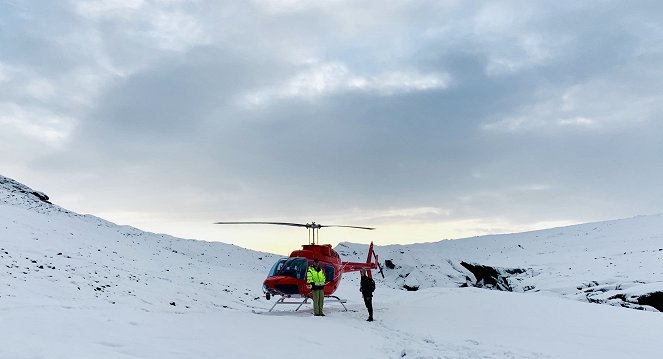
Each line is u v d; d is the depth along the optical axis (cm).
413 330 1404
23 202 4669
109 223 5969
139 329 1020
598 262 5794
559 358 1005
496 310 1773
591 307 1820
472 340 1224
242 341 1026
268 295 1802
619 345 1142
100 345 830
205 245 6406
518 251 9119
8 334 826
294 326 1330
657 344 1155
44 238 2795
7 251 2177
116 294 1912
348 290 3881
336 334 1271
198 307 2052
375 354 1066
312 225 1911
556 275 5369
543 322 1515
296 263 1791
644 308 3181
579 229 10838
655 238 7794
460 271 5297
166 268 3184
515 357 1025
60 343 799
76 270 2164
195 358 826
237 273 3959
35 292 1593
